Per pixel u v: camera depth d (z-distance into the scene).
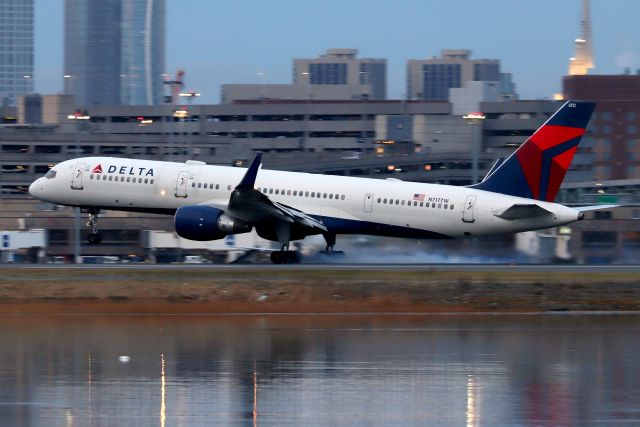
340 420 103.38
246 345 140.75
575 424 102.06
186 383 117.81
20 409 106.56
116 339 144.88
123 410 106.31
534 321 162.62
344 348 138.88
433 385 117.50
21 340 144.00
